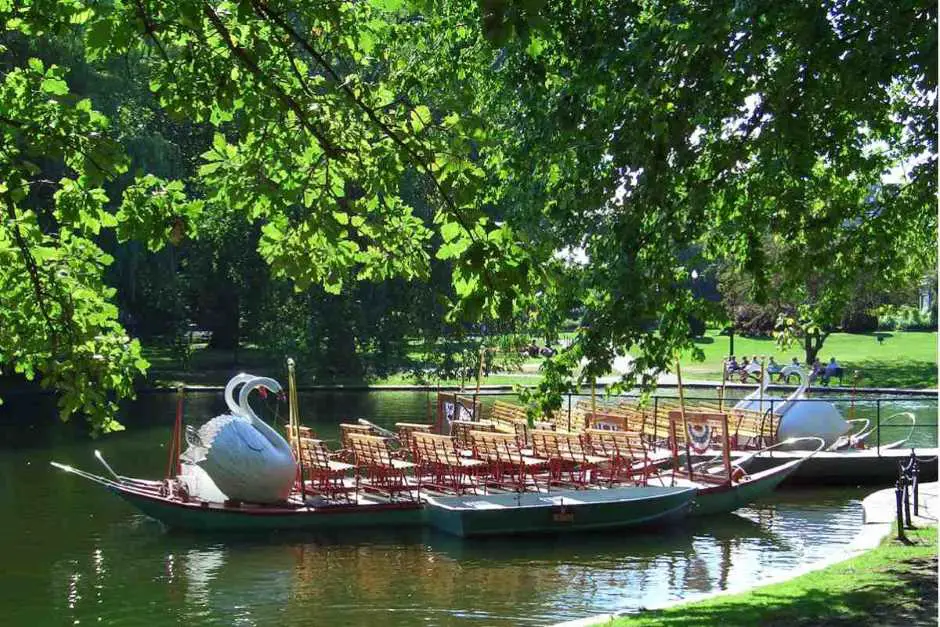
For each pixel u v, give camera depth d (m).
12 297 9.91
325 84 8.65
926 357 65.31
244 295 52.06
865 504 18.58
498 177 15.22
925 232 16.47
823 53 10.43
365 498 20.78
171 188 9.36
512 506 19.19
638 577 15.97
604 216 12.66
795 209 11.60
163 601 14.79
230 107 8.86
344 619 13.79
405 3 9.40
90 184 8.98
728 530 19.64
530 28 4.95
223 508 19.34
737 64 10.95
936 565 13.42
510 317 7.68
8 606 14.55
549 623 13.42
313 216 8.77
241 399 21.06
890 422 37.34
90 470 26.34
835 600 11.66
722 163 11.32
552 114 12.24
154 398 44.31
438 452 22.66
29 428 34.75
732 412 28.45
